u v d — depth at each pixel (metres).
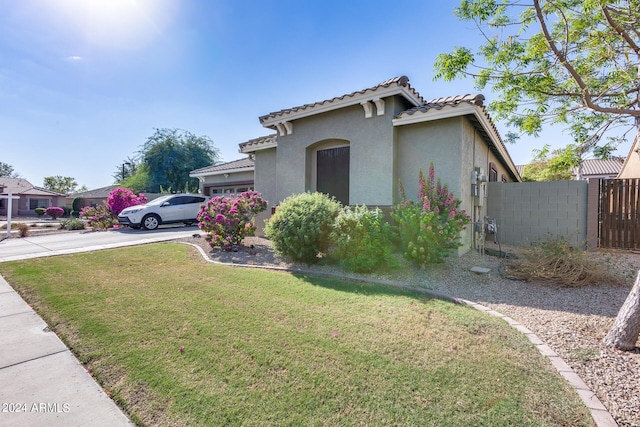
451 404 2.45
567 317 4.39
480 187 9.57
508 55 5.16
